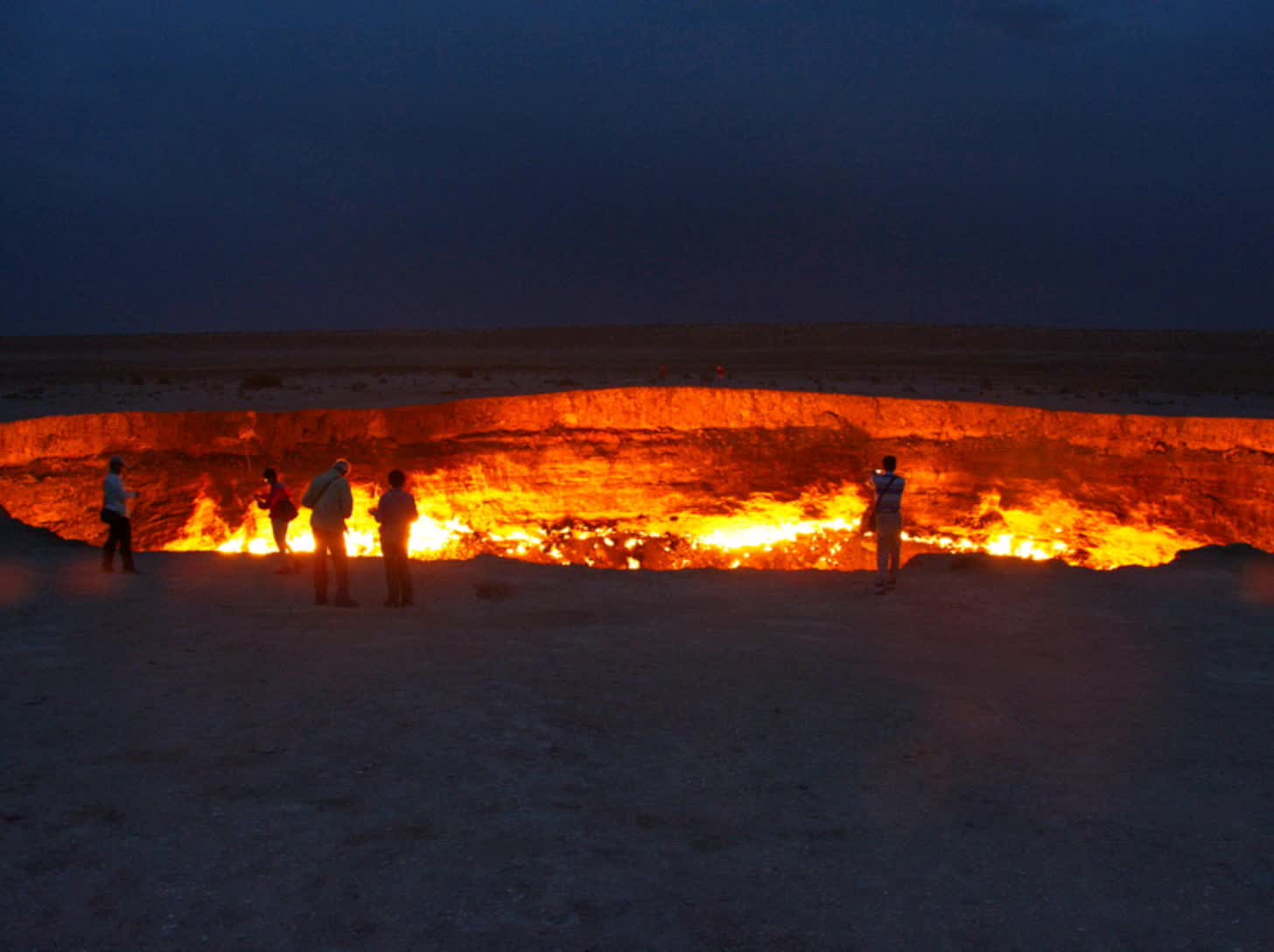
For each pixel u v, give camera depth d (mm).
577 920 4484
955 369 95312
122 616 10117
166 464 20594
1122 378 85688
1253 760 6656
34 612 10211
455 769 6195
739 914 4578
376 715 7133
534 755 6480
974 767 6453
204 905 4508
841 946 4324
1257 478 19141
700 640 9672
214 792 5754
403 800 5719
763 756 6594
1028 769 6441
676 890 4789
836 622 10578
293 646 9031
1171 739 7023
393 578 10945
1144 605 11492
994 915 4609
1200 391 71438
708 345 143125
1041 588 12438
